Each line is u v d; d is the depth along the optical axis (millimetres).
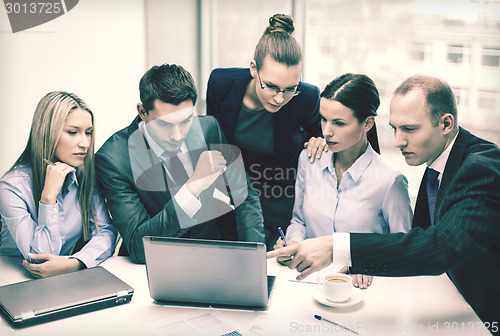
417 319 1359
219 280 1391
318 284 1566
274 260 1759
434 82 1813
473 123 2756
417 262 1391
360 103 1854
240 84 2229
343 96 1855
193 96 1848
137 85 3041
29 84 2572
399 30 2867
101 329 1325
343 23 2949
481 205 1396
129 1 2920
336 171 1979
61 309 1376
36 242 1755
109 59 2871
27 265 1678
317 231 2018
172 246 1371
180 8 3125
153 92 1801
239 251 1336
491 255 1478
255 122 2266
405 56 2867
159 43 3094
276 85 2092
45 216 1757
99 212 1906
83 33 2742
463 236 1380
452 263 1388
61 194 1856
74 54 2719
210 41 3227
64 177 1782
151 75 1823
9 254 1874
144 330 1314
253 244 1327
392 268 1414
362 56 2953
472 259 1499
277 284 1569
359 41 2945
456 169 1661
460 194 1445
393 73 2883
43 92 2619
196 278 1401
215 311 1412
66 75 2695
